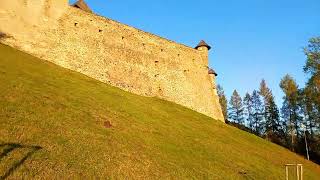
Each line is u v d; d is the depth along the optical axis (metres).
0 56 39.03
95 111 33.09
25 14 47.66
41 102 29.58
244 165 35.47
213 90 75.25
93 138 26.42
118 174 22.41
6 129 22.70
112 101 39.53
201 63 73.25
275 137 90.50
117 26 59.12
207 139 40.75
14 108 26.31
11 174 17.97
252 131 99.62
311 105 65.75
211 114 71.44
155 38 65.19
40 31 48.59
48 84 35.78
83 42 53.16
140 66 60.44
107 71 54.72
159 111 46.41
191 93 68.06
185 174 26.39
